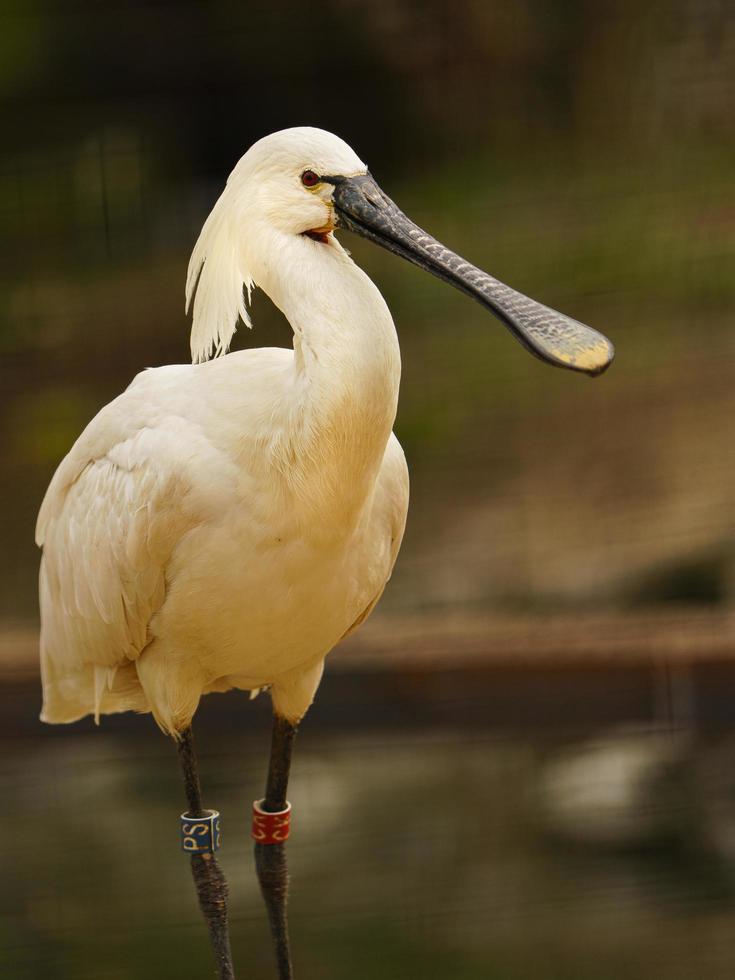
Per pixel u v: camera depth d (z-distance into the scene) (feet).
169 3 68.90
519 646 40.47
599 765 36.06
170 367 22.24
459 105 70.74
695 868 29.58
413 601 45.19
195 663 22.26
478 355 57.67
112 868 30.48
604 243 62.59
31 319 63.36
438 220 65.46
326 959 26.55
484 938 26.91
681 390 54.49
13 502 51.98
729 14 67.92
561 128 69.72
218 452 20.45
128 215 68.59
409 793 34.24
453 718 40.09
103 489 21.84
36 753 38.32
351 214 19.89
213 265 20.95
